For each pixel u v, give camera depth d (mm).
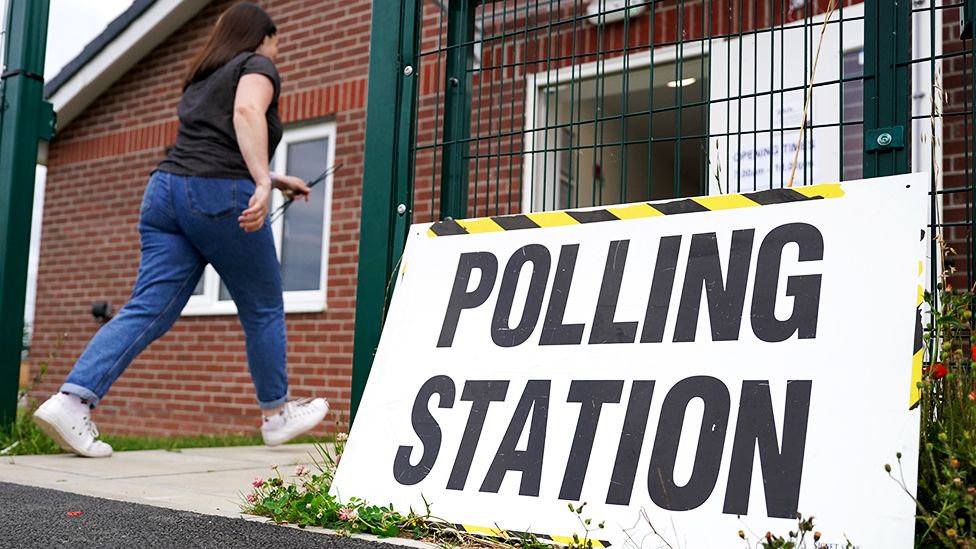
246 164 2855
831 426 1417
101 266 5953
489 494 1683
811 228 1595
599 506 1557
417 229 2105
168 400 5449
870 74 1771
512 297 1884
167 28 5812
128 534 1587
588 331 1743
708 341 1600
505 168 3453
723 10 3314
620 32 3775
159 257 2928
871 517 1325
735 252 1653
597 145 2043
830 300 1517
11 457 2906
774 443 1450
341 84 5098
